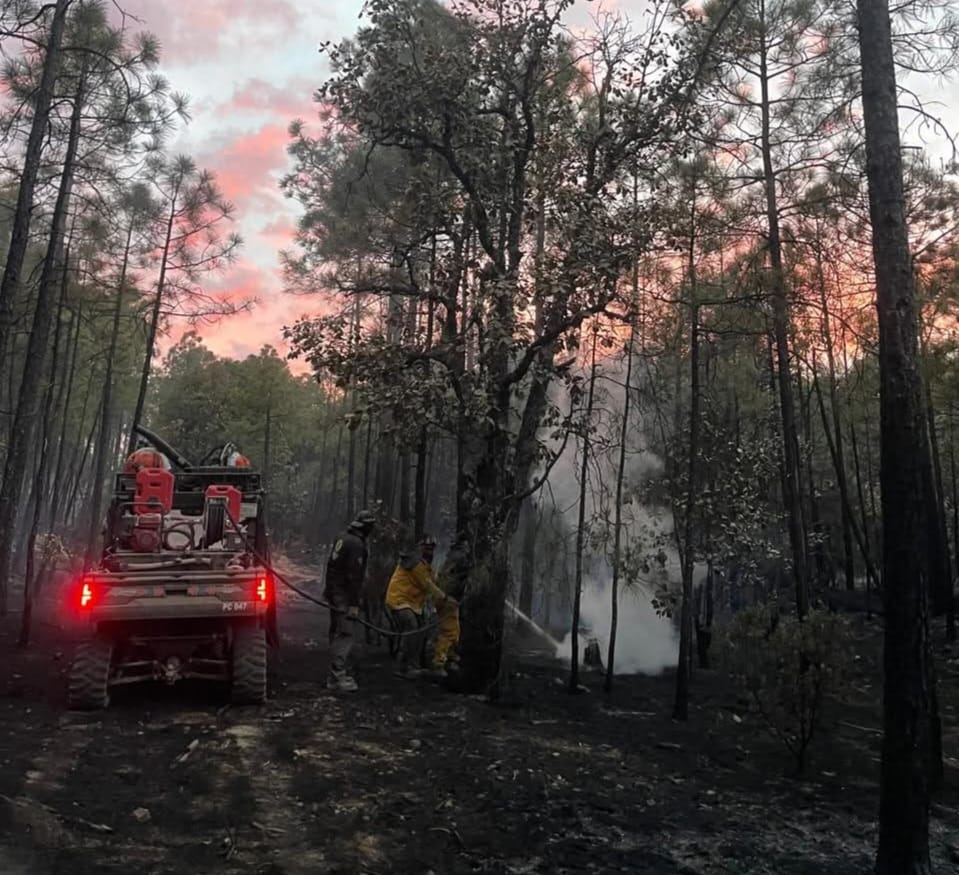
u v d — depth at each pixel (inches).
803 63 356.8
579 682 434.9
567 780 237.1
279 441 1513.3
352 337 354.9
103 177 502.9
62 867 149.4
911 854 170.4
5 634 440.5
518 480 360.5
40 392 835.4
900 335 185.6
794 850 192.9
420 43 400.2
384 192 526.0
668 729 321.7
